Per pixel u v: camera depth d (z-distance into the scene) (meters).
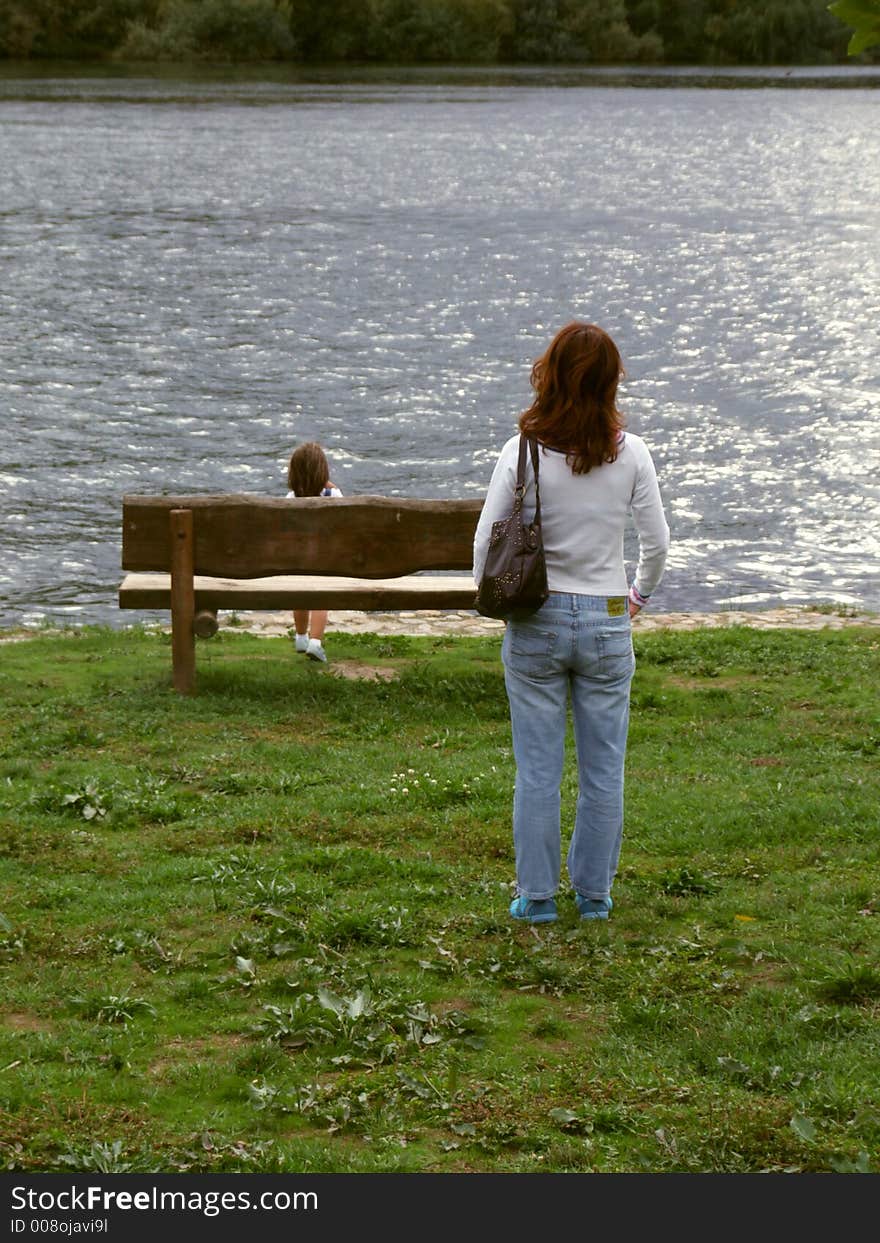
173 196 55.72
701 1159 4.66
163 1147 4.70
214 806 8.08
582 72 146.62
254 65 140.12
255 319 34.84
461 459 23.73
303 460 11.58
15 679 10.84
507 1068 5.25
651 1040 5.46
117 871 7.09
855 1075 5.14
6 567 17.59
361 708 10.14
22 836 7.45
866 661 11.56
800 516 20.19
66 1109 4.87
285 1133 4.84
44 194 54.69
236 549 10.34
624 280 40.75
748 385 29.08
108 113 89.38
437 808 8.12
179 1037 5.47
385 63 148.75
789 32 165.38
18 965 6.01
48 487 21.53
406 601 10.55
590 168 69.62
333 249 44.97
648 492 6.33
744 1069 5.17
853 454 23.84
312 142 76.81
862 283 40.66
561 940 6.32
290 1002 5.75
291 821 7.81
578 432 6.16
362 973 5.93
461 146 77.62
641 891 6.91
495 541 6.21
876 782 8.47
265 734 9.55
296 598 10.52
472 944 6.29
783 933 6.42
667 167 70.69
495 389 28.70
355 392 28.30
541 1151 4.75
